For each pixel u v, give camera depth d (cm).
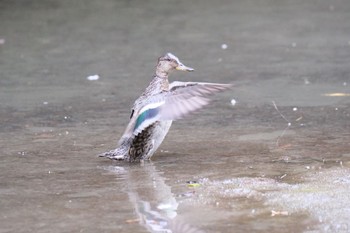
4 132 1302
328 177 1014
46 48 2214
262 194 952
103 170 1077
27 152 1176
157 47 2216
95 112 1447
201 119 1377
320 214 877
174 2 3278
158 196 954
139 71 1869
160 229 841
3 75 1834
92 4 3178
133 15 2897
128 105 1502
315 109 1426
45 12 2945
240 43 2273
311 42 2259
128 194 966
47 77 1806
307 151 1148
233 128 1304
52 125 1348
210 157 1131
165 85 1105
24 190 989
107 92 1630
